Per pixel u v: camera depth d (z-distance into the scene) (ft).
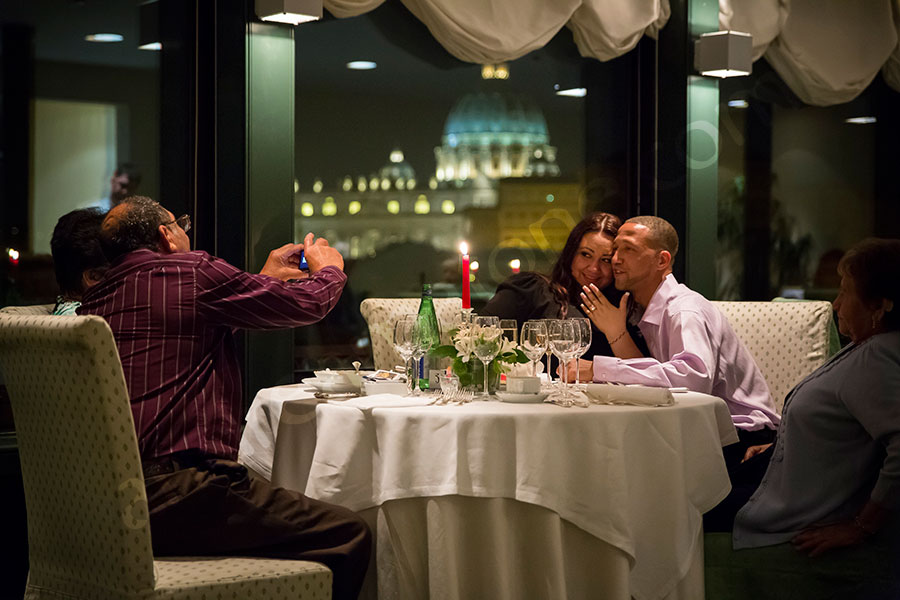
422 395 8.85
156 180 13.58
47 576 6.99
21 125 12.78
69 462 6.55
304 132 14.56
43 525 6.98
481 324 8.74
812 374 8.36
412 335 8.60
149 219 7.99
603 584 7.92
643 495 8.02
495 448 7.68
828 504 8.10
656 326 10.71
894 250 7.98
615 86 17.28
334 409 8.23
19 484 11.48
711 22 16.75
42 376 6.59
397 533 7.94
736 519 8.51
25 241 12.84
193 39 13.65
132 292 7.63
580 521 7.73
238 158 13.39
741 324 12.62
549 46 16.62
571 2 15.66
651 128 17.17
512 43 15.20
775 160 18.67
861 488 8.09
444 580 7.70
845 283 8.17
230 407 7.84
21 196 12.81
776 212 18.75
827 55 18.52
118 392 6.27
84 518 6.52
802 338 12.33
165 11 13.52
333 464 8.16
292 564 6.93
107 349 6.23
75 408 6.38
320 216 14.74
